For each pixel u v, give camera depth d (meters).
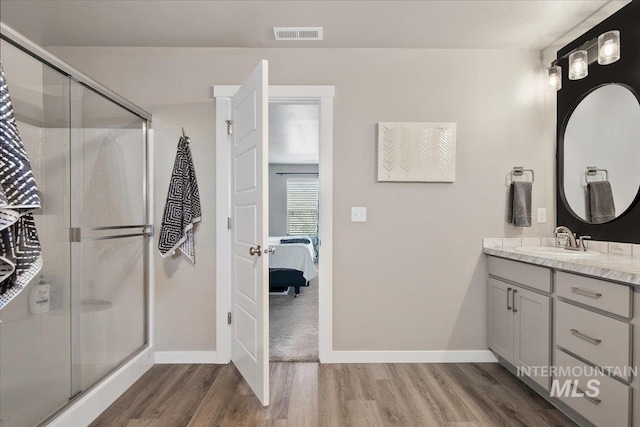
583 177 2.36
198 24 2.30
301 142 6.00
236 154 2.44
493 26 2.33
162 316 2.59
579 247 2.32
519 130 2.64
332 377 2.36
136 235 2.40
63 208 1.76
